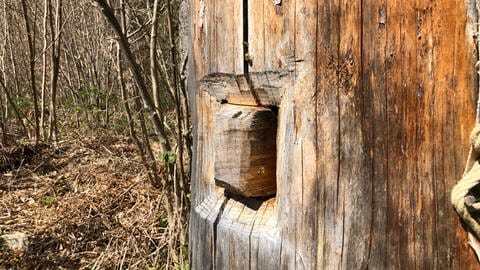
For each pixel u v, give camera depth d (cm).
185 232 436
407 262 120
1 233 520
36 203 596
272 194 160
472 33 108
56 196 609
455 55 110
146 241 472
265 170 157
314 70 133
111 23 413
